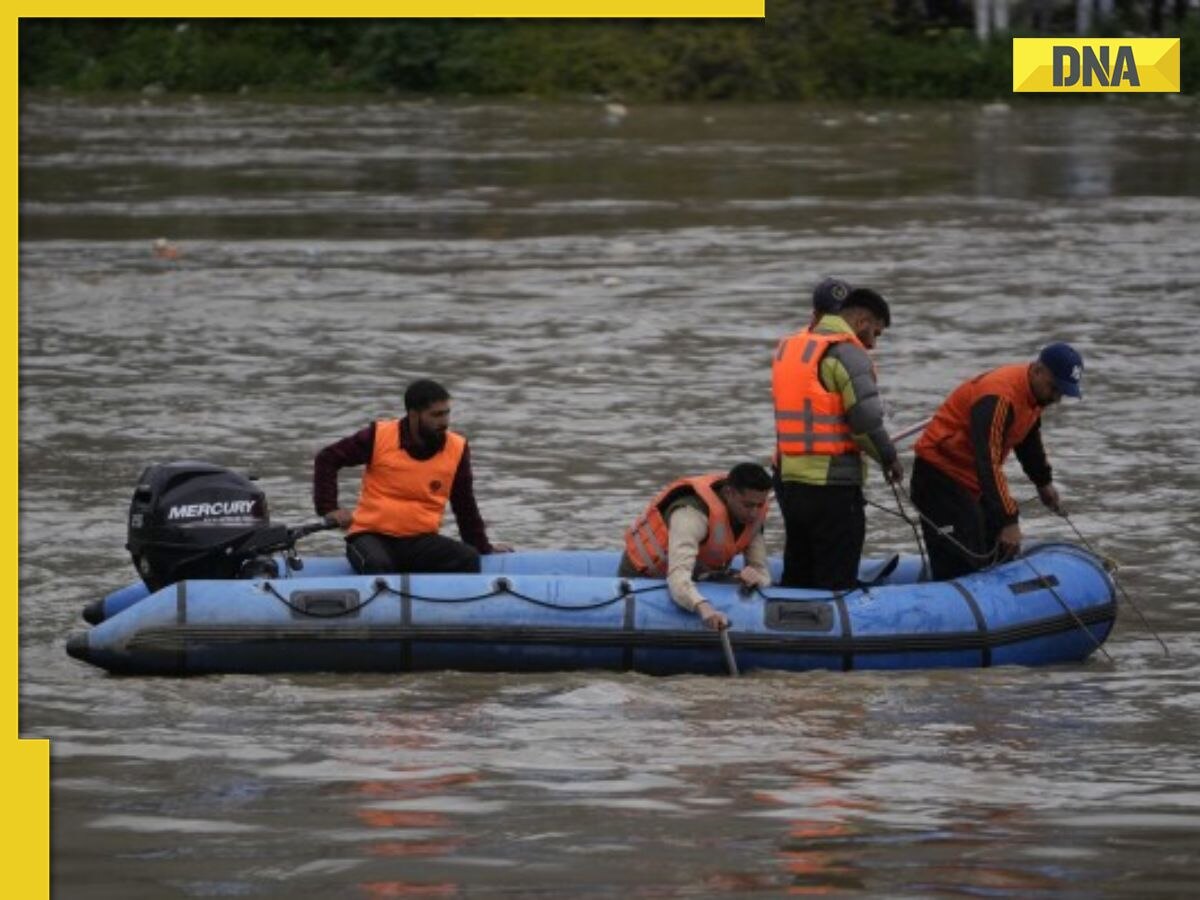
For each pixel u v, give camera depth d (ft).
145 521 87.71
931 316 182.50
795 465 86.94
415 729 75.36
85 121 404.16
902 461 130.00
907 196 274.57
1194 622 93.04
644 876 58.08
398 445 89.71
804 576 89.25
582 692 80.59
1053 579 87.04
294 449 131.44
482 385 152.25
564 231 242.99
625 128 380.78
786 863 59.36
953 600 85.35
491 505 114.62
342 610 83.30
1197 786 68.03
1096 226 243.60
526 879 57.82
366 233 241.76
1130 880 57.82
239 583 84.23
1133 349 166.20
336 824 63.26
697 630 83.61
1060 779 68.85
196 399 147.64
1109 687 82.33
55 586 98.68
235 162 325.42
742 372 157.17
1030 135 360.07
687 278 205.77
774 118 397.60
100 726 75.56
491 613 83.71
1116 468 125.08
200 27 495.00
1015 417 87.20
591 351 166.50
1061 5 460.55
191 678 82.99
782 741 73.77
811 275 207.10
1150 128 371.97
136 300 192.65
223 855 60.08
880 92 441.27
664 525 86.94
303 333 175.42
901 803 65.77
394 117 409.69
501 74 463.42
